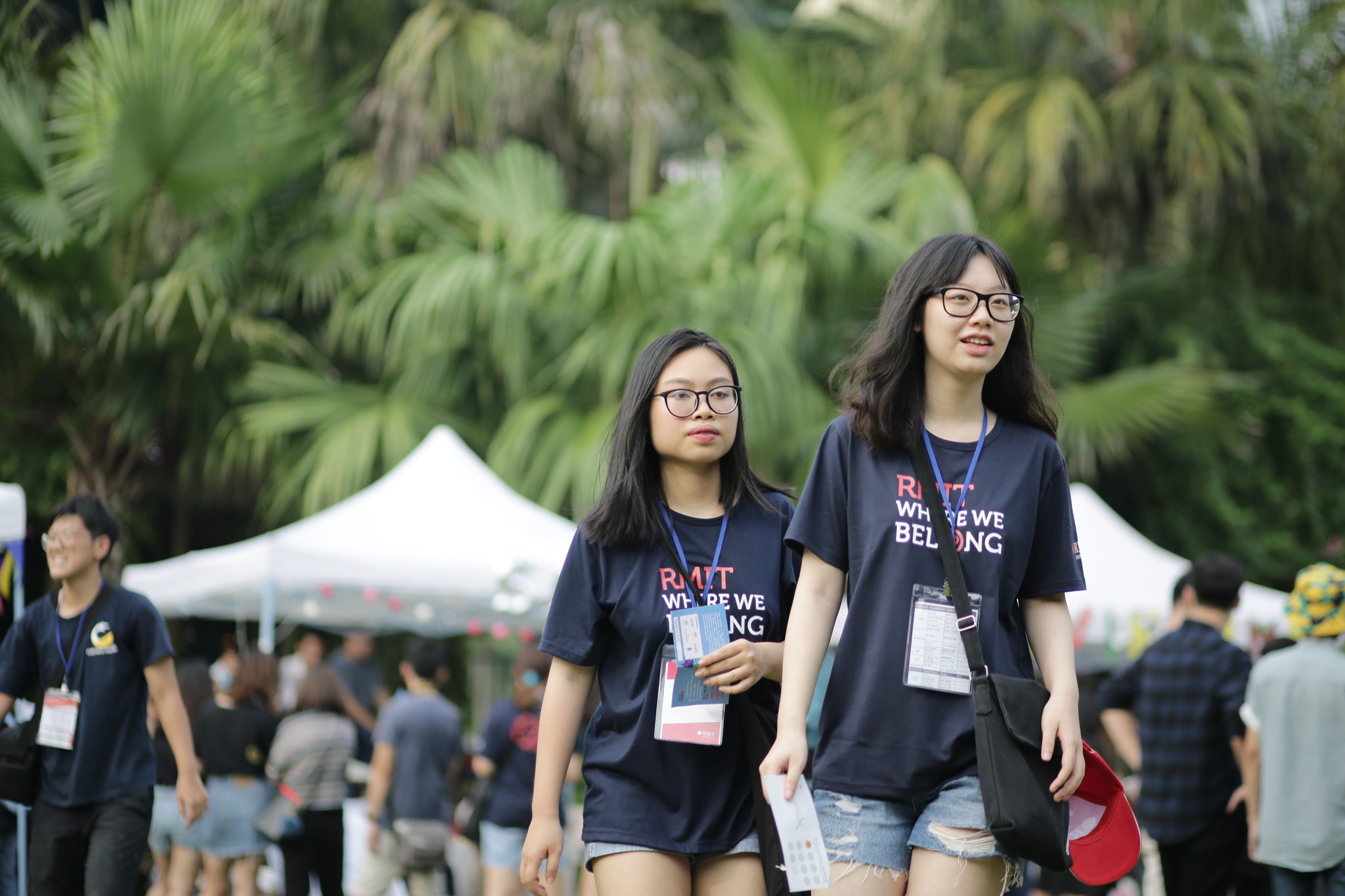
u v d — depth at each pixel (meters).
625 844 3.90
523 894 9.76
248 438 16.36
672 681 3.94
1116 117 17.64
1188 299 18.72
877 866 3.40
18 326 14.73
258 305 16.92
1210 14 17.94
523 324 16.62
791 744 3.39
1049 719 3.26
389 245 17.78
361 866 9.88
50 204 13.98
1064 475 3.63
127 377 15.35
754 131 18.50
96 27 14.11
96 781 5.97
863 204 17.48
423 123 18.36
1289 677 6.48
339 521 11.38
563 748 4.05
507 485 15.70
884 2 19.78
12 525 7.90
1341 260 18.88
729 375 4.17
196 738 9.74
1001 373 3.66
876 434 3.57
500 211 17.77
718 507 4.23
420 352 17.09
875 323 3.88
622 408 4.19
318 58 19.00
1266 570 18.38
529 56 18.86
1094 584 11.55
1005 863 3.33
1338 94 17.88
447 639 18.59
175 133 13.95
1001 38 19.20
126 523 15.80
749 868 3.94
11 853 7.44
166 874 10.53
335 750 9.77
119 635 6.10
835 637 9.89
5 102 13.95
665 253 16.50
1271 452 18.86
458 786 13.49
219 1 14.37
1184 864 7.14
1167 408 16.25
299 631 18.73
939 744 3.37
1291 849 6.32
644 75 18.83
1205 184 17.23
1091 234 18.58
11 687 6.18
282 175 15.91
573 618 4.08
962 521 3.48
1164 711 7.20
